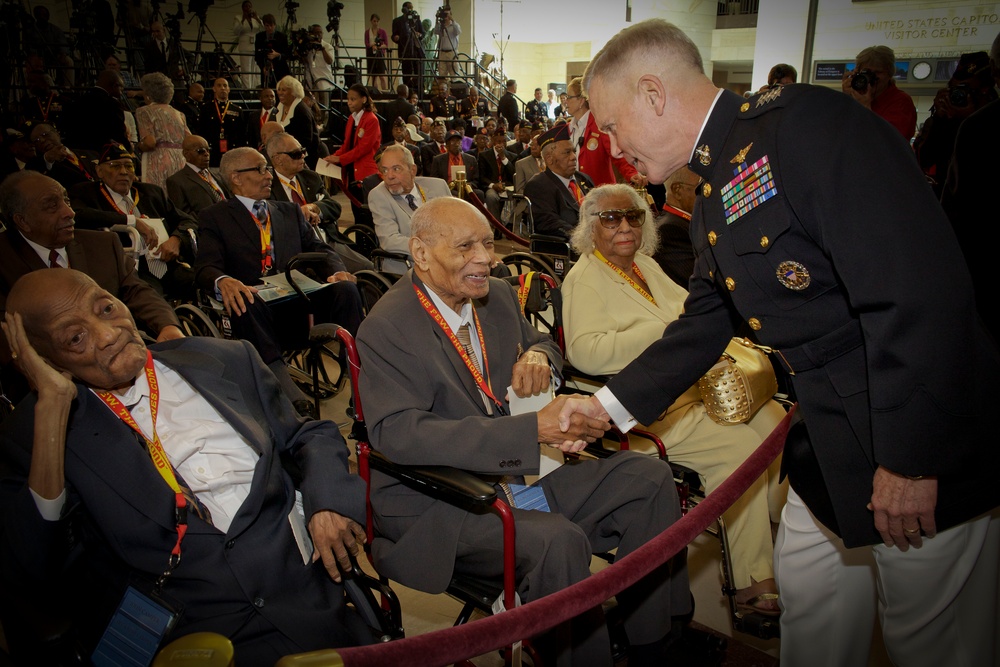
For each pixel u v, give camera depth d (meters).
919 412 1.08
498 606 1.60
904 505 1.19
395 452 1.65
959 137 1.86
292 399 2.78
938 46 10.63
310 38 13.12
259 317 3.05
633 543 1.84
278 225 3.48
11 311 1.42
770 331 1.32
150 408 1.58
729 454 2.25
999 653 1.50
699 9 17.11
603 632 1.65
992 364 1.21
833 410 1.30
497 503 1.53
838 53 11.61
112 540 1.47
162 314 2.78
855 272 1.10
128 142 7.50
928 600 1.36
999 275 1.81
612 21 18.47
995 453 1.21
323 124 12.15
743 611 2.00
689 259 2.81
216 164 9.52
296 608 1.55
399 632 1.67
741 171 1.25
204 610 1.50
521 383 1.87
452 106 13.49
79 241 2.71
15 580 1.34
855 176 1.10
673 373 1.66
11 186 2.51
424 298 1.87
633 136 1.38
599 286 2.43
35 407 1.36
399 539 1.79
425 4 18.09
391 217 4.28
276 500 1.66
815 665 1.66
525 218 6.16
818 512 1.49
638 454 1.93
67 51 11.47
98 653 1.41
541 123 13.94
